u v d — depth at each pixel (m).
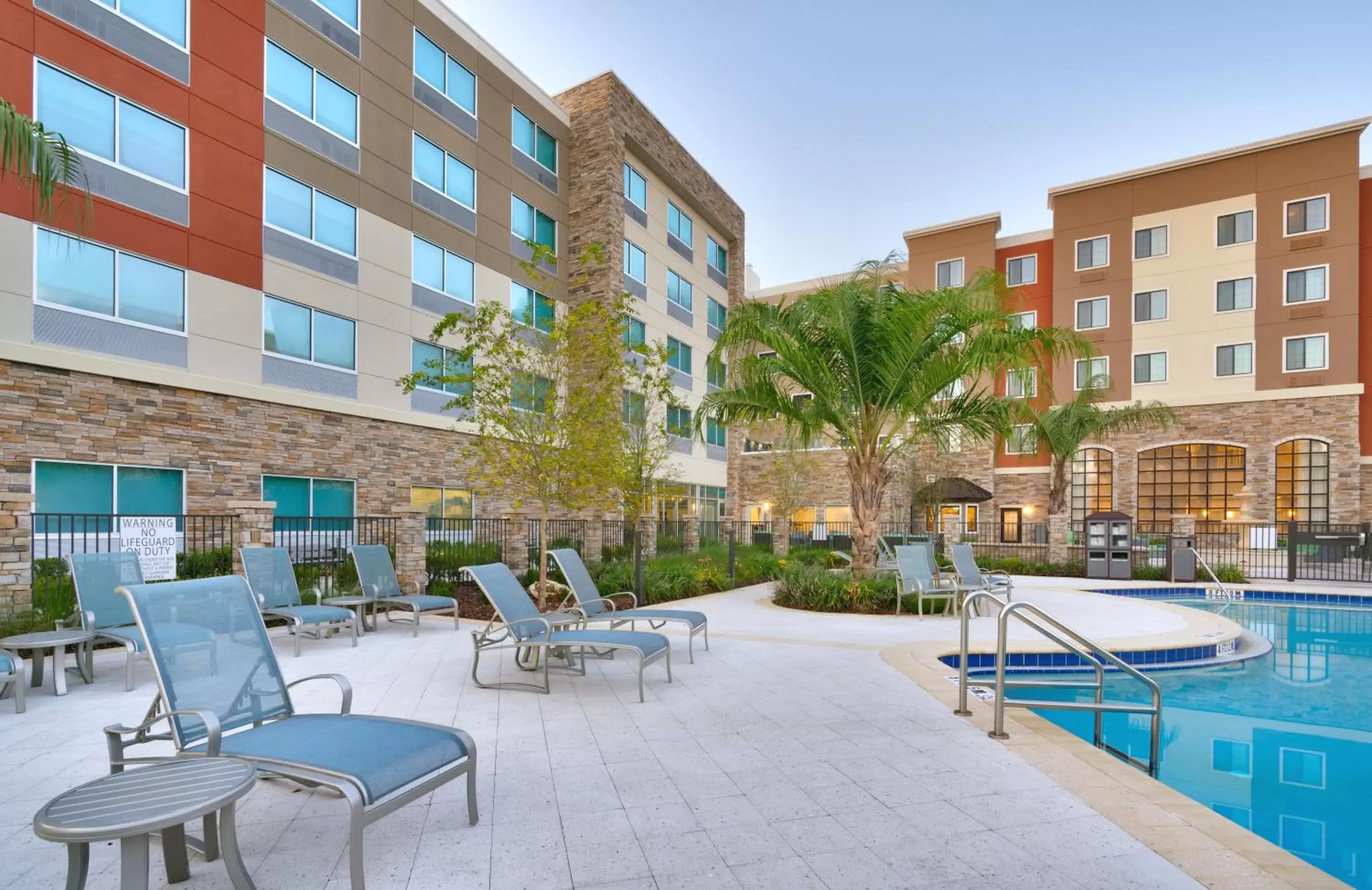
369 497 15.63
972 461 28.06
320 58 14.94
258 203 13.70
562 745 4.19
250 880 2.37
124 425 11.59
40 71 10.85
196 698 2.95
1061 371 26.91
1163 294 25.67
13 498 7.48
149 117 12.15
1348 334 22.75
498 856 2.77
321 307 14.77
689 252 27.05
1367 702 6.26
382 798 2.54
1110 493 26.64
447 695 5.41
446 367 12.81
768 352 14.01
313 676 3.41
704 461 27.52
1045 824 3.08
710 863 2.72
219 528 12.77
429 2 17.48
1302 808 3.86
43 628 7.31
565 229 21.70
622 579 12.05
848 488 29.50
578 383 12.27
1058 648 7.06
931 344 10.41
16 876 2.63
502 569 6.30
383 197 16.17
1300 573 18.38
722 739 4.32
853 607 10.28
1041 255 28.27
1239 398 24.23
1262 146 24.05
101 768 3.82
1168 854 2.78
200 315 12.71
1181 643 7.48
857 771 3.76
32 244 10.66
